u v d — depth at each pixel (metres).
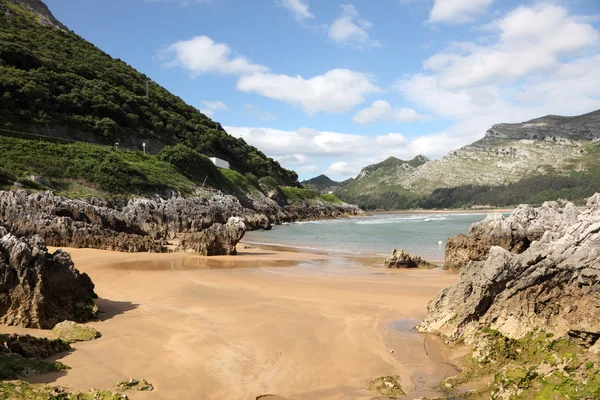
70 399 7.91
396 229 66.19
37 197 38.47
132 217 46.03
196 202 63.06
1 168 47.62
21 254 13.24
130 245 32.66
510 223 26.58
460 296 12.96
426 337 12.97
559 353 8.91
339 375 10.29
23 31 97.25
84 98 81.38
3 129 61.41
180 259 29.86
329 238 52.06
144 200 53.97
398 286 20.86
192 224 50.22
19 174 49.31
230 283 21.28
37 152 56.22
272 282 21.72
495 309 11.80
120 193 56.50
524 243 26.23
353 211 144.00
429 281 22.33
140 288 19.70
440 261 31.56
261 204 91.12
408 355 11.58
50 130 70.12
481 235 26.84
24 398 7.54
